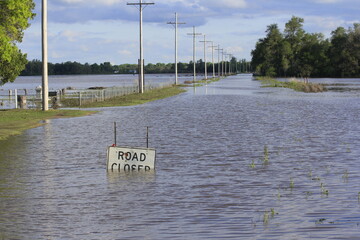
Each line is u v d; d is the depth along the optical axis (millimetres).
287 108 79062
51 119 63469
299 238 17281
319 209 20812
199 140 42344
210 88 168375
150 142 41406
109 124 56562
